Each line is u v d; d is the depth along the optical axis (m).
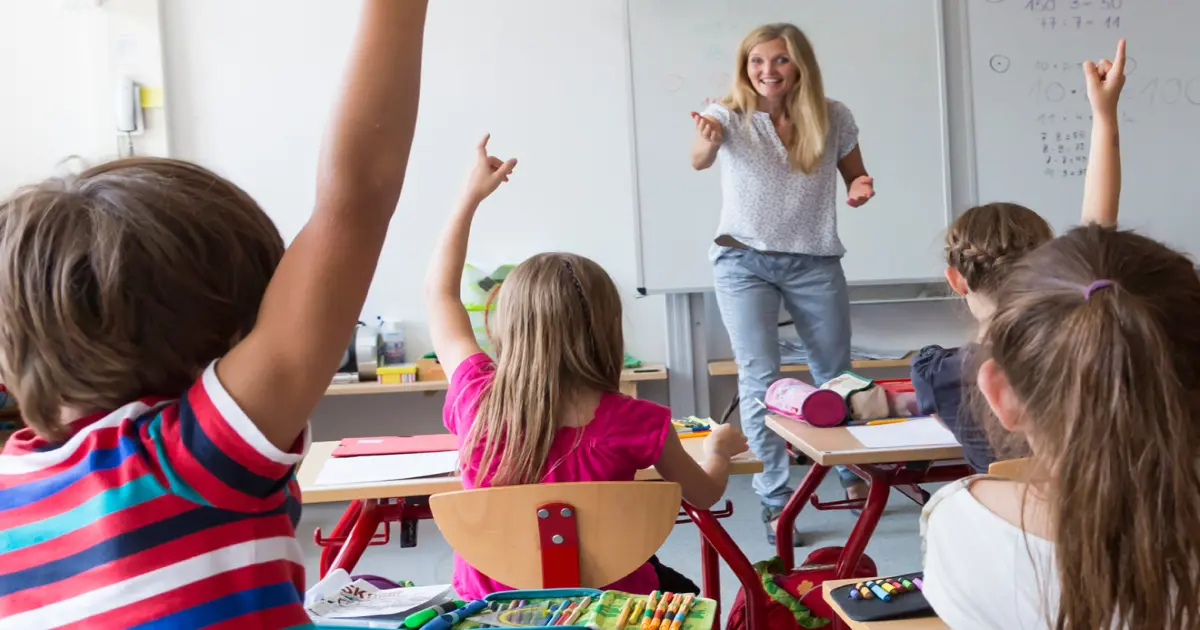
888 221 3.77
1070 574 0.70
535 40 3.80
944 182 3.77
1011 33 3.78
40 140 3.57
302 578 0.67
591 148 3.83
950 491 0.86
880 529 3.09
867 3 3.70
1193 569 0.68
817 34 3.69
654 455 1.42
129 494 0.57
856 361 3.72
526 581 1.32
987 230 1.67
